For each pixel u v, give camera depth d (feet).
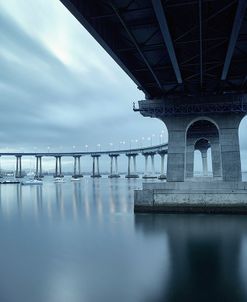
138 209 132.57
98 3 74.59
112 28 87.51
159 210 130.11
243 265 71.56
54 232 114.83
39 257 80.79
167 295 55.77
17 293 57.21
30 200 253.44
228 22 81.97
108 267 71.31
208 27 83.82
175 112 142.61
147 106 145.79
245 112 138.31
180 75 113.70
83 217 149.28
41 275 66.69
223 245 87.86
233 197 123.95
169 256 79.10
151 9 75.05
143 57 98.78
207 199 126.00
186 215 126.41
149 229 109.29
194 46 96.32
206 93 141.38
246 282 61.67
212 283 60.85
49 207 199.82
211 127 223.71
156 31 86.94
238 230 103.55
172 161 142.00
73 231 114.93
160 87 133.90
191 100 141.28
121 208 179.63
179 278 63.98
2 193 341.21
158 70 119.44
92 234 107.76
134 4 74.13
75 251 85.81
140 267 70.85
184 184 128.77
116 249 86.63
